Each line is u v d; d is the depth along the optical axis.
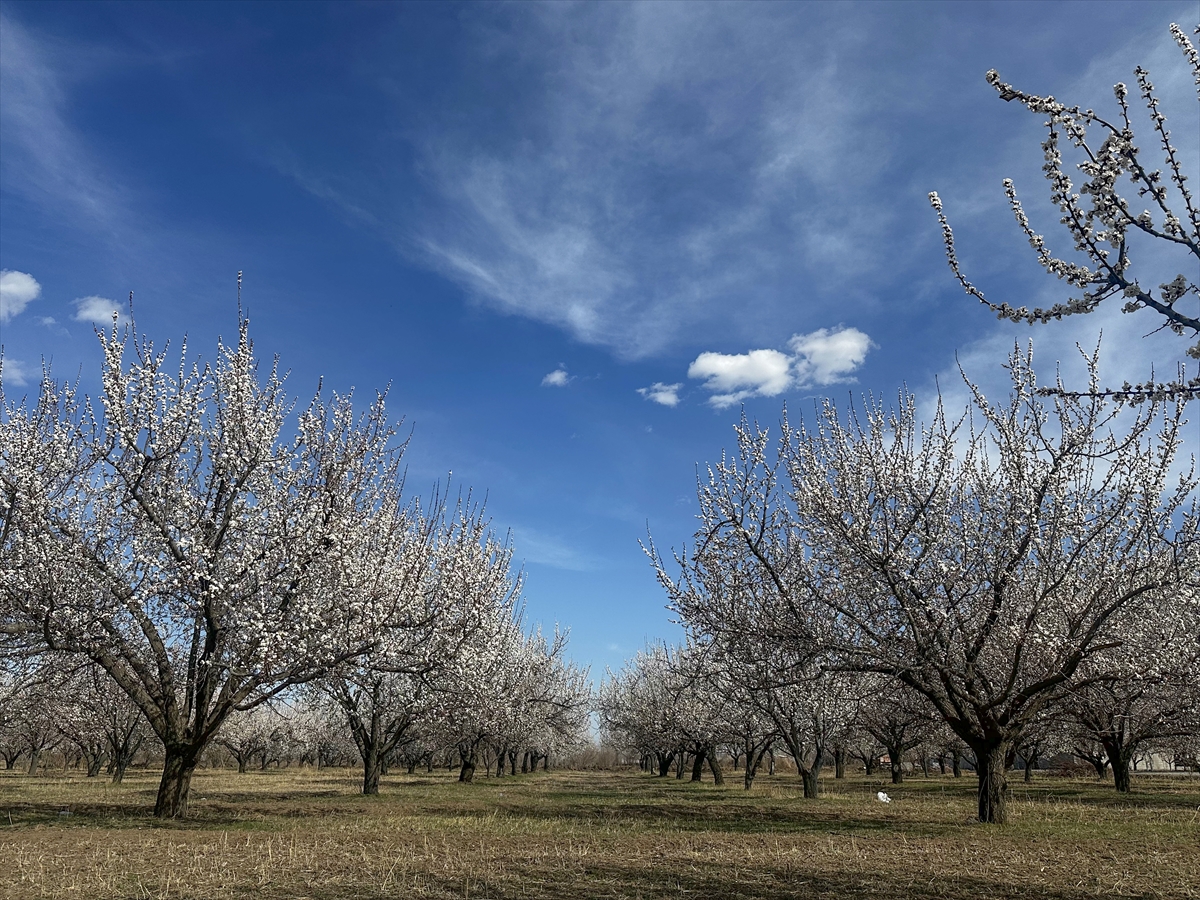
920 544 16.95
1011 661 18.17
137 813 18.36
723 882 10.56
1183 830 15.61
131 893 9.44
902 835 15.31
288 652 16.31
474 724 30.73
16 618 15.73
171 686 16.81
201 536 16.48
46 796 24.00
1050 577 16.69
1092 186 6.15
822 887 10.23
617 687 63.38
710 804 23.58
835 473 17.80
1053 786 31.53
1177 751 27.72
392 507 20.12
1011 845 13.72
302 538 16.62
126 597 15.84
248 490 17.23
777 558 18.34
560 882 10.52
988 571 16.89
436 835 15.13
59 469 16.14
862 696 20.16
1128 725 26.66
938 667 15.89
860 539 16.31
